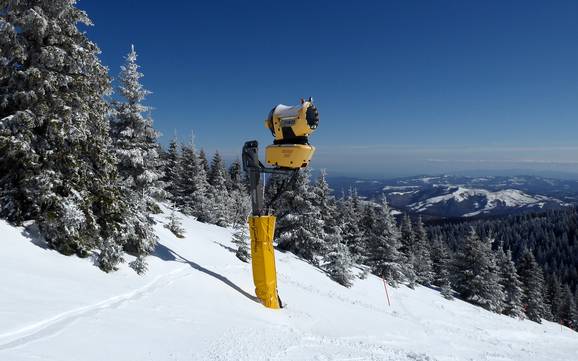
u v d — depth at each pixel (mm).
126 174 17281
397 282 36594
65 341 5109
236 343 6883
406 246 52281
